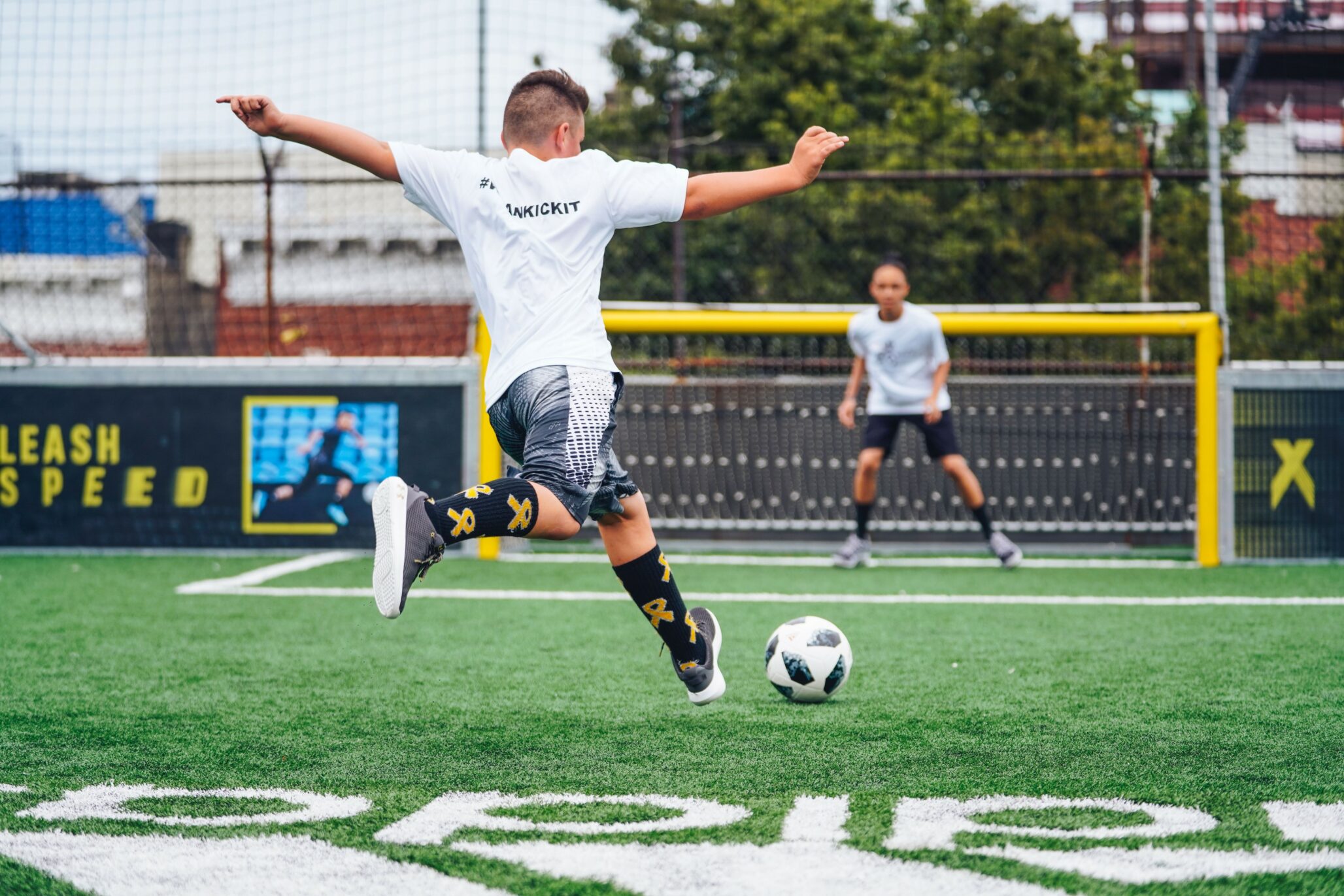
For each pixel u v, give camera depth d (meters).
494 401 3.62
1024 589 8.31
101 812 3.35
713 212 3.62
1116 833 3.13
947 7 26.56
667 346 13.34
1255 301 11.95
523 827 3.21
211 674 5.38
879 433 9.52
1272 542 9.77
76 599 7.73
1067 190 16.62
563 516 3.36
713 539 11.70
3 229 12.75
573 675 5.36
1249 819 3.26
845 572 9.39
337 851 3.01
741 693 4.99
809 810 3.35
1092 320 9.78
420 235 13.23
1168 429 11.33
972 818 3.27
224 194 13.91
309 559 10.01
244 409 10.41
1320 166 14.32
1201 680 5.21
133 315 13.68
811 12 25.69
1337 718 4.51
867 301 17.00
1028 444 11.45
